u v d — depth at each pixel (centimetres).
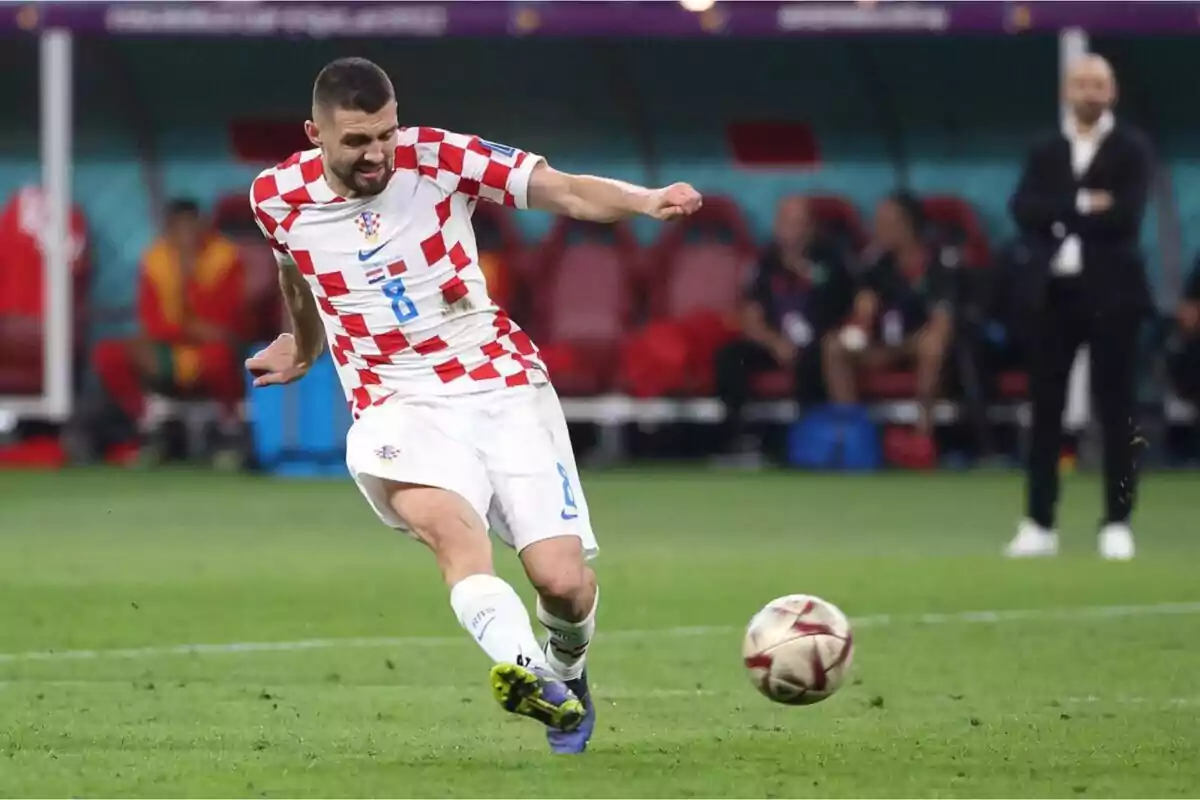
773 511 5656
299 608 3528
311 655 2969
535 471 2131
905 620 3372
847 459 7131
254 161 7644
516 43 7538
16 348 7406
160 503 5872
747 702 2555
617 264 7356
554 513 2125
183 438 7569
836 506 5812
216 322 7231
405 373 2169
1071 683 2706
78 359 7575
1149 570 4128
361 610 3503
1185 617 3403
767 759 2136
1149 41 7444
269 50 7550
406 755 2161
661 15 6375
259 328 7431
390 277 2150
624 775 2036
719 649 3052
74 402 7538
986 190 7638
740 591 3797
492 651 2009
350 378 2203
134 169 7625
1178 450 7531
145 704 2514
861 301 7075
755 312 7131
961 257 7138
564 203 2122
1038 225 4231
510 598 2030
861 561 4344
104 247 7625
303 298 2261
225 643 3095
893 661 2911
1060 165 4216
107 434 7550
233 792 1936
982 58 7544
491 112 7619
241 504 5853
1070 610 3497
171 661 2903
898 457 7144
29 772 2045
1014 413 7294
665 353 7194
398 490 2117
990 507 5775
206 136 7625
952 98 7600
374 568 4197
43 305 7462
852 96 7606
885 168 7669
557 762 2117
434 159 2144
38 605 3541
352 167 2092
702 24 6400
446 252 2155
